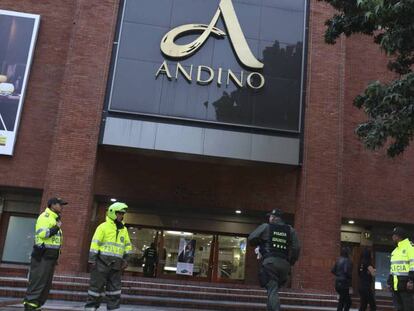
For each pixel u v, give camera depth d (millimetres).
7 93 17109
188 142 15859
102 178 17516
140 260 19344
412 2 8430
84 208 15281
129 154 17859
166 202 18016
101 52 16312
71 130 15688
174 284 13922
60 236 8016
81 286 12633
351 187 18312
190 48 16438
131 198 17734
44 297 7816
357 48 19234
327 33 11141
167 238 19656
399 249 8742
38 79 17641
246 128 16219
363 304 11547
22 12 17938
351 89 18922
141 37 16406
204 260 19625
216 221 19609
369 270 11562
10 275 13594
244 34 16859
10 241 18406
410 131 9477
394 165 18734
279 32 17078
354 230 20156
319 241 15773
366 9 9062
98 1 16688
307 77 16938
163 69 16203
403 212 18438
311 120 16609
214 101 16203
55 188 15266
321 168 16297
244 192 18031
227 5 16953
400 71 10938
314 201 16047
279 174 18234
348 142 18609
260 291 14008
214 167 18156
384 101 9203
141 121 15859
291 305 13625
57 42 18000
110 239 8188
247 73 16562
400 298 8672
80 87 15984
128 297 12078
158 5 16734
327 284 15453
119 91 15945
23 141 17141
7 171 16906
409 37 9148
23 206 18453
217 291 13773
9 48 17406
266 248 7141
